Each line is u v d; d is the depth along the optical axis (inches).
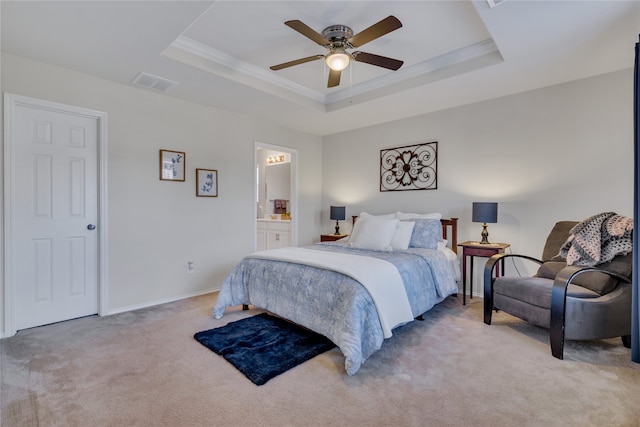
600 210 116.6
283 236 208.8
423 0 84.4
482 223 144.3
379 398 67.9
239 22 95.2
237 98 140.0
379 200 182.5
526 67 109.5
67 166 113.0
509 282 102.8
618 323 86.0
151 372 78.1
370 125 184.9
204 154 150.5
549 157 127.1
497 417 61.6
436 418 61.5
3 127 98.3
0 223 98.7
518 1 74.0
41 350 89.9
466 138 149.2
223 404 65.9
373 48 111.2
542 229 129.2
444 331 103.8
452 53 114.6
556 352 85.1
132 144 126.6
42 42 92.4
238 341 94.7
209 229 153.1
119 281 123.9
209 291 153.2
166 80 120.3
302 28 83.1
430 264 115.6
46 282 109.3
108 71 112.3
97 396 68.2
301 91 147.6
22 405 65.0
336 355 87.4
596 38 90.0
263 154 260.2
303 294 95.7
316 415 62.6
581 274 94.5
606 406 64.8
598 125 116.6
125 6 75.9
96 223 119.6
